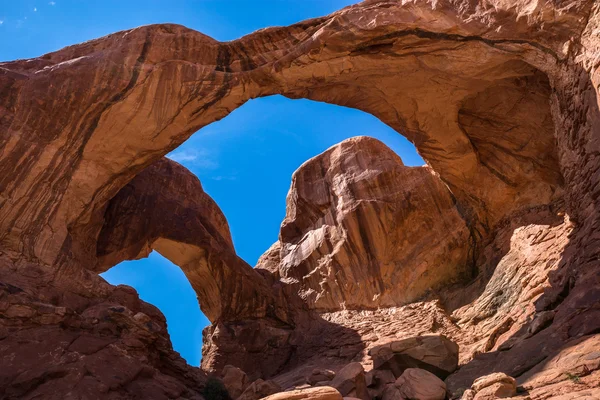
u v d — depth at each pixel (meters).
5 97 12.70
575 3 11.18
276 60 14.52
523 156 17.45
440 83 15.67
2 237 11.98
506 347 11.16
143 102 13.73
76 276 12.90
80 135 13.42
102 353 10.59
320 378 12.45
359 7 14.06
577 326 8.85
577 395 6.42
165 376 11.75
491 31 12.80
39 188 12.86
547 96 15.45
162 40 14.23
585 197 11.34
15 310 10.29
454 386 10.28
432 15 13.16
